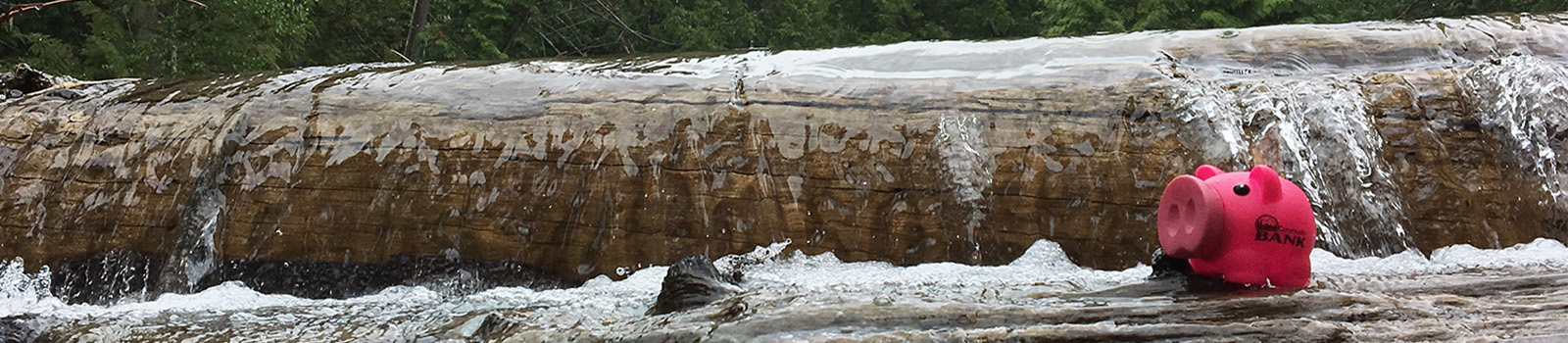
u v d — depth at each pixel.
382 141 5.65
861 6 32.28
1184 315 3.22
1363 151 5.18
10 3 15.16
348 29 22.45
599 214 5.38
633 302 4.55
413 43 21.48
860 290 3.74
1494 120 5.31
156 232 5.54
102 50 16.20
